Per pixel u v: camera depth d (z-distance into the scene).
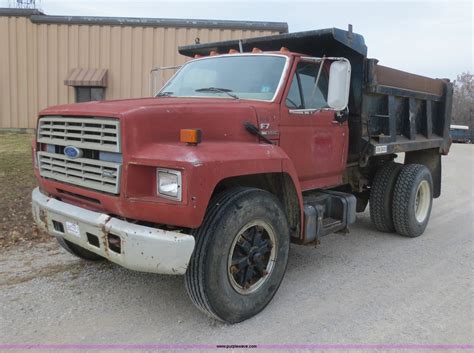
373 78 5.14
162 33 13.66
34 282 4.36
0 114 14.05
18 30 13.74
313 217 4.41
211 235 3.30
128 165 3.18
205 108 3.63
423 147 6.71
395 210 6.11
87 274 4.59
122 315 3.74
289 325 3.61
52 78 13.96
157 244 3.09
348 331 3.53
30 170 8.64
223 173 3.27
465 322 3.71
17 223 6.11
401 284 4.52
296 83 4.50
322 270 4.89
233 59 4.86
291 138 4.35
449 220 7.42
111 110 3.29
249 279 3.69
